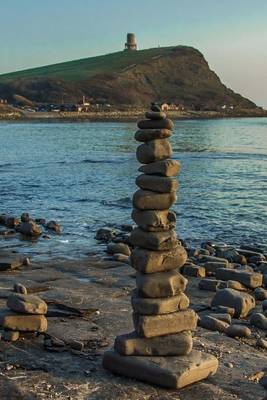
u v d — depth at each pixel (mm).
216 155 59031
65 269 14508
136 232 7664
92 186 34969
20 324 8430
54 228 21266
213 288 12656
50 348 8172
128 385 7184
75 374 7430
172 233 7660
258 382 7535
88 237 20031
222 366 8000
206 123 165250
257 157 56938
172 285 7531
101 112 193875
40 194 31609
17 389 6934
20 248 17797
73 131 112250
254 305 11227
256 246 19875
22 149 67250
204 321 9836
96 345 8500
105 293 11891
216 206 27953
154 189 7598
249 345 9102
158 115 7543
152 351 7445
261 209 27328
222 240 20875
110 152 63000
